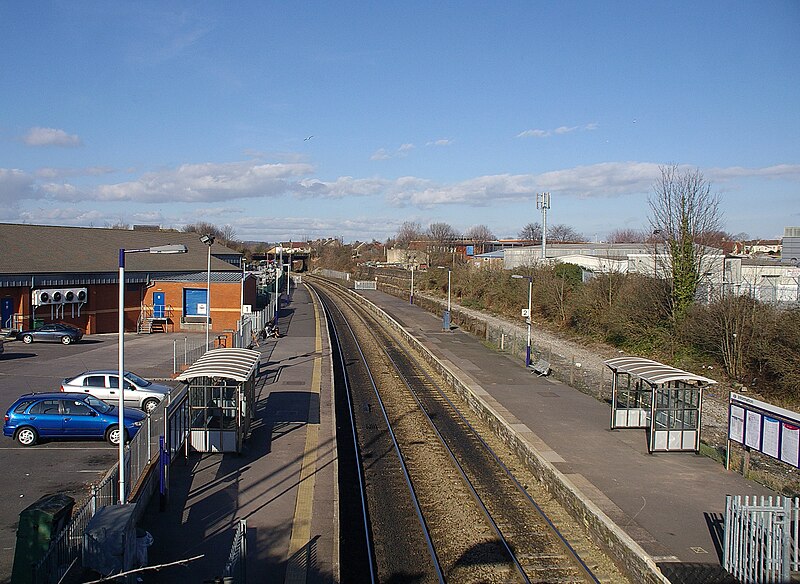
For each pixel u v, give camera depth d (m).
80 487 14.02
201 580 10.32
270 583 10.40
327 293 91.75
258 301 61.22
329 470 15.89
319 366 30.92
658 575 10.73
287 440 18.41
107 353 32.69
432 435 21.16
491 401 23.53
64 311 39.62
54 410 17.22
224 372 16.45
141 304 44.91
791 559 11.05
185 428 16.81
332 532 12.36
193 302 45.66
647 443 18.59
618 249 67.62
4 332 35.44
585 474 15.70
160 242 52.50
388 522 14.21
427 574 11.88
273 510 13.34
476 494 15.51
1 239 39.94
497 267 66.38
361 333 48.28
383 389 28.44
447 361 32.75
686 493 14.59
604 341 39.94
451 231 152.75
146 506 13.19
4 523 12.01
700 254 34.94
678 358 32.09
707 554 11.48
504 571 11.98
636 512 13.38
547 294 49.12
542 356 35.06
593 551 12.84
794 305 26.78
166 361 30.42
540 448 17.73
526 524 14.12
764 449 14.86
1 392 22.69
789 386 24.67
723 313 28.70
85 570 9.19
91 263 42.22
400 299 75.81
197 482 14.84
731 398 16.20
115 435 17.30
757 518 10.61
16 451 16.55
